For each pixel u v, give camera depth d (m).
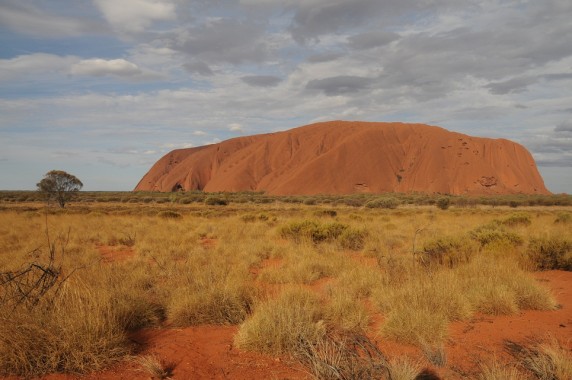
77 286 5.46
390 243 13.48
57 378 3.89
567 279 8.74
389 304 6.05
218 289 6.21
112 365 4.18
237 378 3.94
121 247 13.53
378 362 3.98
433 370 4.11
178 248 12.59
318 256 10.65
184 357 4.44
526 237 12.85
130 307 5.46
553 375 3.90
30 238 14.78
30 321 4.30
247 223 21.91
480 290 6.56
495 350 4.64
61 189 47.12
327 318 5.62
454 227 20.00
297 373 4.05
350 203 64.19
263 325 4.73
